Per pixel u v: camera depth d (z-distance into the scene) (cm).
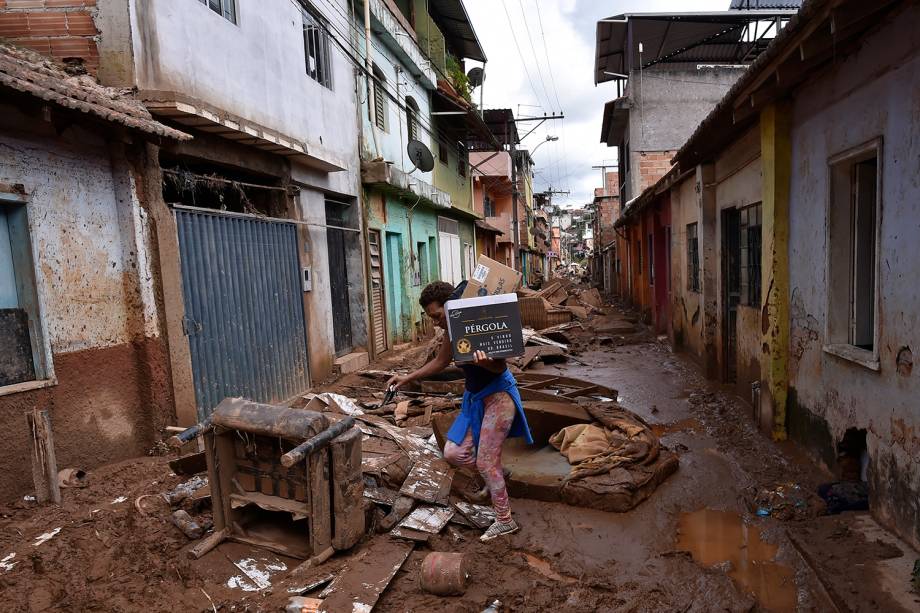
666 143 1686
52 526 370
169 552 342
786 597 307
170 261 554
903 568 309
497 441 369
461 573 305
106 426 487
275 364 772
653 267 1433
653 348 1197
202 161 656
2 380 412
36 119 427
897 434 345
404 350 1298
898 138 341
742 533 380
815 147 464
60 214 452
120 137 495
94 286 482
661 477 466
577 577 330
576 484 431
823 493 412
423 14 1636
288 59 830
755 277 664
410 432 507
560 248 9306
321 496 326
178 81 582
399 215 1380
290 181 834
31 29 519
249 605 290
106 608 291
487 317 345
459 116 1858
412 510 386
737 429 596
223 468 349
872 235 432
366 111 1186
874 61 366
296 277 845
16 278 427
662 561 345
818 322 465
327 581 309
